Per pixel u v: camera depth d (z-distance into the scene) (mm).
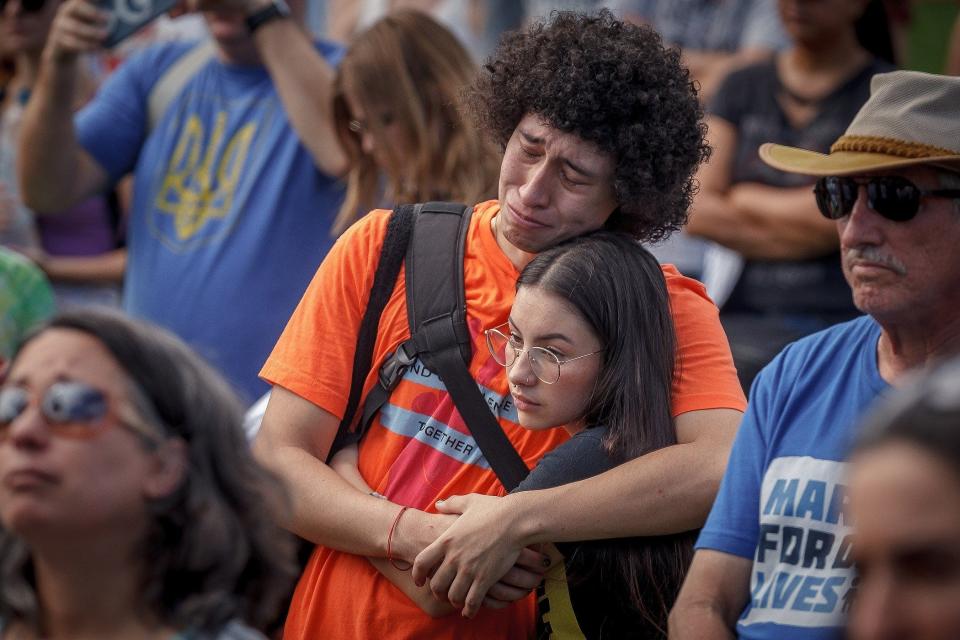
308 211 11211
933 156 6152
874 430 3549
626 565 7047
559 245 7219
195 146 11578
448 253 7559
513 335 7160
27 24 13031
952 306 6246
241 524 5547
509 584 7000
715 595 6555
